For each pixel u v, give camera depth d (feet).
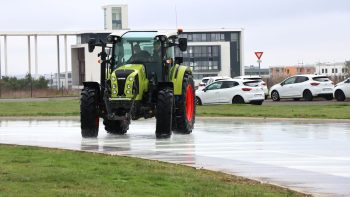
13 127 98.07
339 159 58.23
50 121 111.86
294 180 46.78
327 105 135.33
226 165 54.24
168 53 80.94
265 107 131.34
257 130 89.71
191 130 84.79
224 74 373.61
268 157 59.67
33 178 40.98
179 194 37.60
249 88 146.10
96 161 52.13
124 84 74.84
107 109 76.07
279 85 165.58
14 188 37.11
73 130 91.50
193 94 86.07
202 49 372.17
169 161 56.29
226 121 108.37
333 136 79.82
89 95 77.66
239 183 43.70
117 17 366.22
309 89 160.86
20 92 236.84
